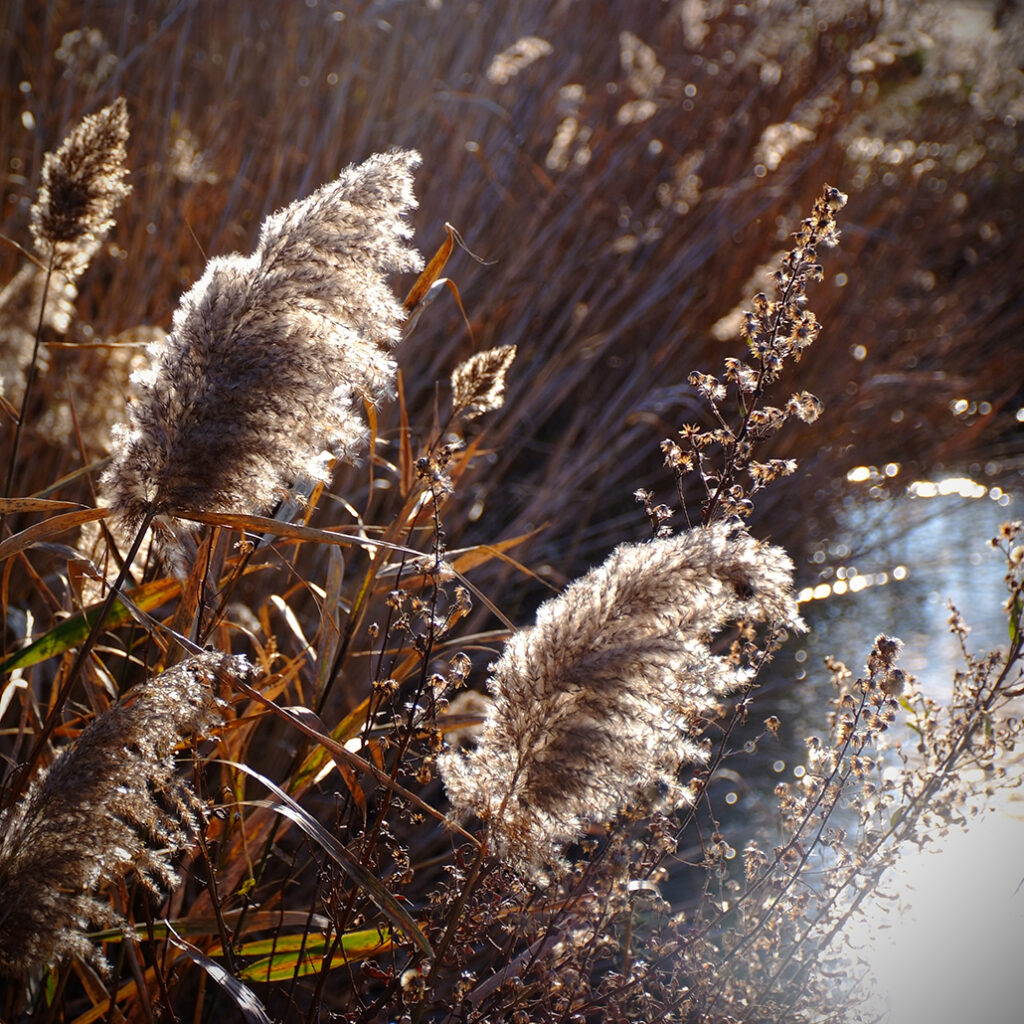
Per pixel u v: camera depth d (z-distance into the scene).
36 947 1.25
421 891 1.74
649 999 1.44
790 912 1.46
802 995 1.46
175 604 1.77
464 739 1.78
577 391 2.98
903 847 1.64
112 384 1.83
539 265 2.90
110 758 1.25
